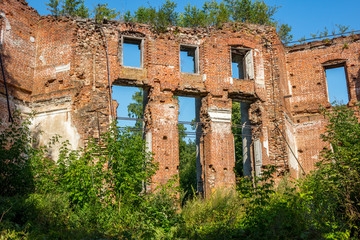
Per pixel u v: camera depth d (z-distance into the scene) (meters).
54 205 14.52
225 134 21.75
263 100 23.00
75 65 20.81
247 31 23.70
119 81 21.12
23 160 17.41
